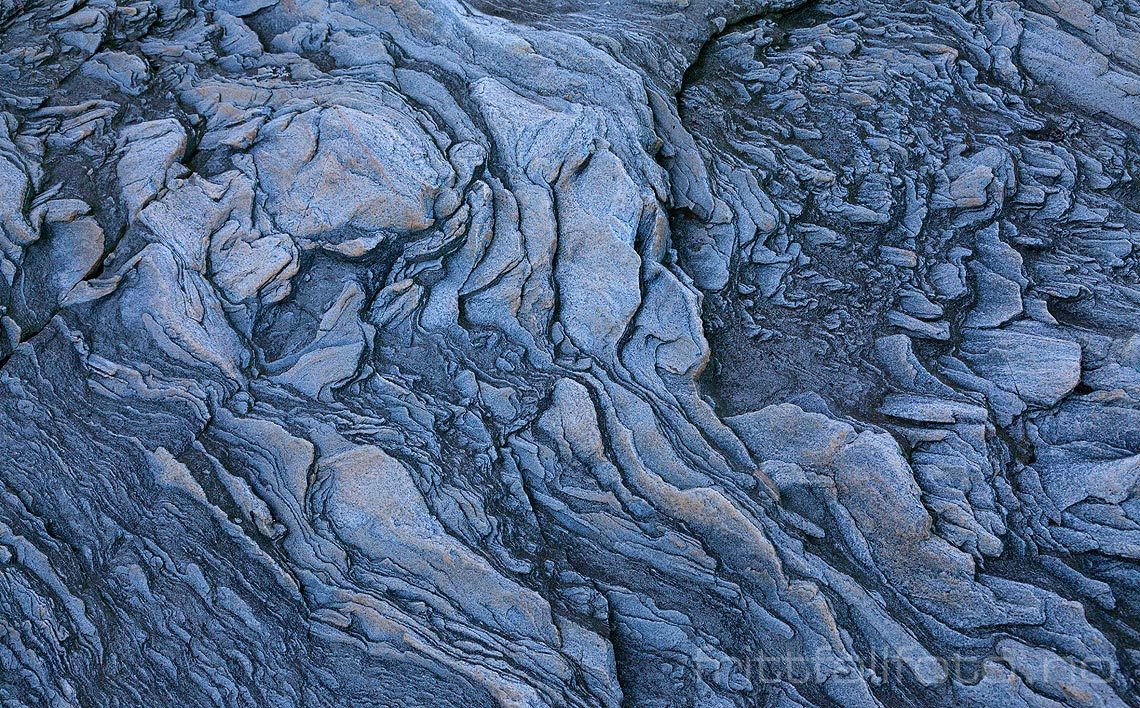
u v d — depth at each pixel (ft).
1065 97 30.89
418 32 23.86
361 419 18.80
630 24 27.58
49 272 18.76
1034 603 18.17
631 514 19.13
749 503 19.12
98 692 15.81
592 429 19.69
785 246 24.52
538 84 23.56
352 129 20.38
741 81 28.27
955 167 27.14
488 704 16.37
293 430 18.44
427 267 20.71
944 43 30.42
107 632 16.24
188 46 22.71
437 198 20.42
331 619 16.96
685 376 21.07
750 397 21.50
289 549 17.53
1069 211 27.12
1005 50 31.09
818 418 20.43
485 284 20.76
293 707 16.24
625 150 22.74
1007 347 23.26
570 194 21.93
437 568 17.57
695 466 19.66
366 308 20.11
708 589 18.34
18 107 20.40
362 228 20.03
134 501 17.37
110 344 18.63
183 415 18.21
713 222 23.89
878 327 23.57
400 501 17.94
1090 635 17.74
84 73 21.43
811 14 31.55
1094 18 31.78
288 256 19.53
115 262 19.15
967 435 20.63
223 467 17.81
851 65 29.45
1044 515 20.13
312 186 20.21
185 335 18.70
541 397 19.94
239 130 20.83
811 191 25.82
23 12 22.15
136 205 19.51
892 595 18.56
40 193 19.25
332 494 18.03
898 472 19.49
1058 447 21.31
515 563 17.85
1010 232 26.43
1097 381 22.43
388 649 16.80
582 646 17.04
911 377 22.38
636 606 18.02
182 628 16.53
